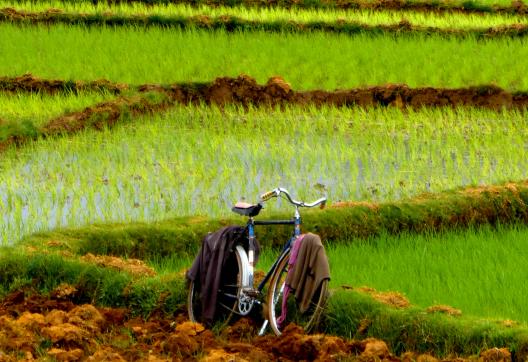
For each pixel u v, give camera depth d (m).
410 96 52.34
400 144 44.34
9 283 26.77
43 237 30.83
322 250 22.03
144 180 37.91
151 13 73.12
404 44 65.25
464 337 21.66
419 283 26.50
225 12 76.12
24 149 43.12
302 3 79.62
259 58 61.09
